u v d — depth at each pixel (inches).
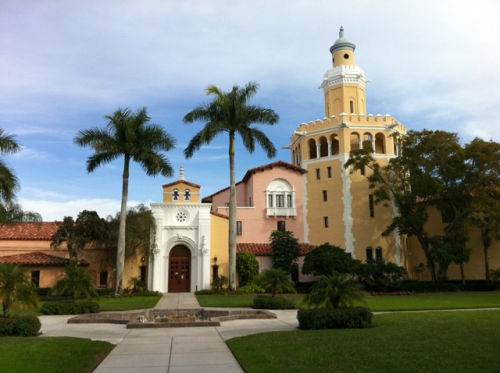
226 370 348.2
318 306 606.5
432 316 675.4
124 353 417.4
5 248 1395.2
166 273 1389.0
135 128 1220.5
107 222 1336.1
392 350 401.7
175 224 1427.2
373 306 863.1
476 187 1455.5
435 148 1443.2
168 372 343.0
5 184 906.7
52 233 1456.7
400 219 1461.6
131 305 920.3
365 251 1610.5
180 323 612.1
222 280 1310.3
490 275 1478.8
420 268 1525.6
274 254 1502.2
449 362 351.9
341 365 346.3
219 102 1266.0
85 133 1173.7
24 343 450.6
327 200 1684.3
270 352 398.0
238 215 1675.7
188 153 1293.1
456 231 1503.4
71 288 785.6
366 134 1723.7
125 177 1214.3
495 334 488.1
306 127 1811.0
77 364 359.6
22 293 546.6
